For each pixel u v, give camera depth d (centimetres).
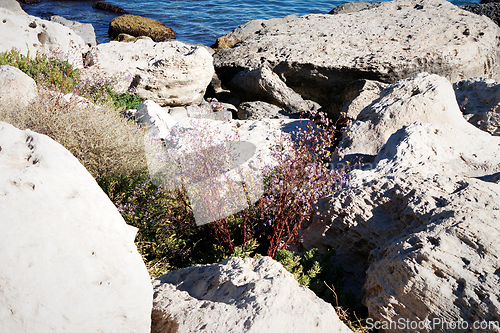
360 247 402
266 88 1248
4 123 207
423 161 451
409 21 1466
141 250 413
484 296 263
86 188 204
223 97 1430
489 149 505
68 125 541
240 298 242
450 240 301
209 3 3281
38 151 198
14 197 174
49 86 750
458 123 602
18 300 158
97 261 184
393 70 1162
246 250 403
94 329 173
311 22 1694
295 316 225
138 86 1060
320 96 1295
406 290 294
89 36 1695
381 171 449
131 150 568
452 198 348
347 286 387
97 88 916
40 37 1016
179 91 1110
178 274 303
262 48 1485
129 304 186
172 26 2630
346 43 1373
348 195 413
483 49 1192
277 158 423
